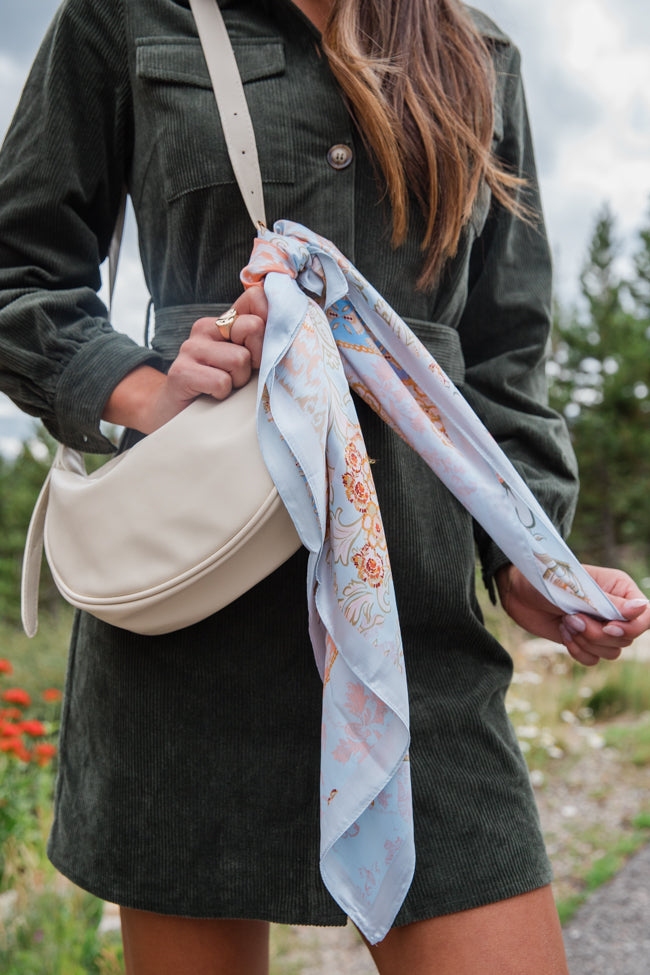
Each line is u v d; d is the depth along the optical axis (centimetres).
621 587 107
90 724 106
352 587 87
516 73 125
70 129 106
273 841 97
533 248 128
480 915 92
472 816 95
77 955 209
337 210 101
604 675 591
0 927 231
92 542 91
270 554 89
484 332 125
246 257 102
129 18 105
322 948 275
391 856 88
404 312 105
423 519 103
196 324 93
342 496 88
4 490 1894
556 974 91
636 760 432
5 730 309
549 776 421
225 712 99
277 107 101
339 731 87
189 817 98
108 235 116
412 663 101
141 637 101
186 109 101
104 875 101
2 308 103
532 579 100
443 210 104
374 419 102
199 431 89
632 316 2233
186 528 87
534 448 118
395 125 101
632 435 2088
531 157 130
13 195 106
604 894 289
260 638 99
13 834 279
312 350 88
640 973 235
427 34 107
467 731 99
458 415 99
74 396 98
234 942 103
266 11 107
